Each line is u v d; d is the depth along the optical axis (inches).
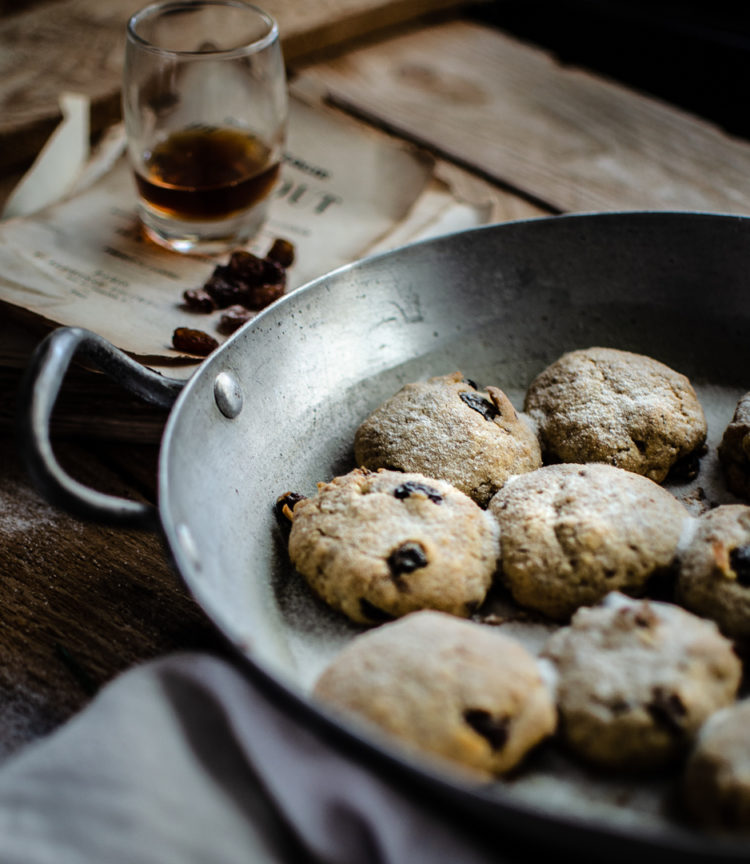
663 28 35.7
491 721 12.8
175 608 16.4
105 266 20.7
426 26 30.0
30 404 13.8
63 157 23.4
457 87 26.6
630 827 11.2
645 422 16.6
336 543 15.0
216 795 13.0
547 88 26.6
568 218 18.2
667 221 18.1
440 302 18.3
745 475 16.4
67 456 19.1
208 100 21.3
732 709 12.9
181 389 15.8
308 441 17.0
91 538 17.4
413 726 12.7
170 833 12.6
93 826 12.6
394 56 28.2
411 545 14.8
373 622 14.8
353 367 17.7
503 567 15.1
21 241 21.0
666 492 15.7
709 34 35.1
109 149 23.7
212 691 13.3
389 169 23.3
